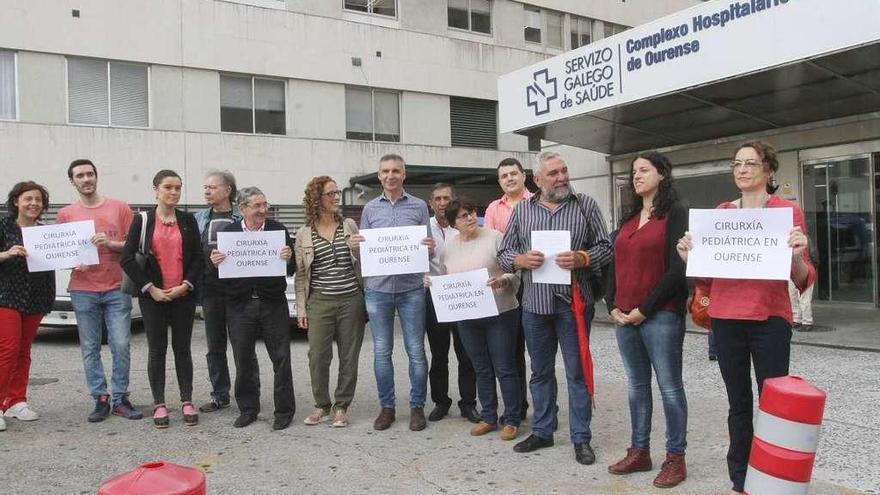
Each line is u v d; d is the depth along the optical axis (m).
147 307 5.52
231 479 4.34
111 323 5.81
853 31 7.35
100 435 5.31
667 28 9.26
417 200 5.55
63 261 5.47
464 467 4.48
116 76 15.78
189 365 5.71
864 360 7.30
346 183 18.67
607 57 10.13
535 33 22.42
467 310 4.88
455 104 20.83
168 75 16.30
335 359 8.60
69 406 6.23
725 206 3.68
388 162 5.43
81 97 15.38
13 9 14.55
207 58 16.72
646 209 4.07
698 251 3.52
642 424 4.25
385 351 5.43
